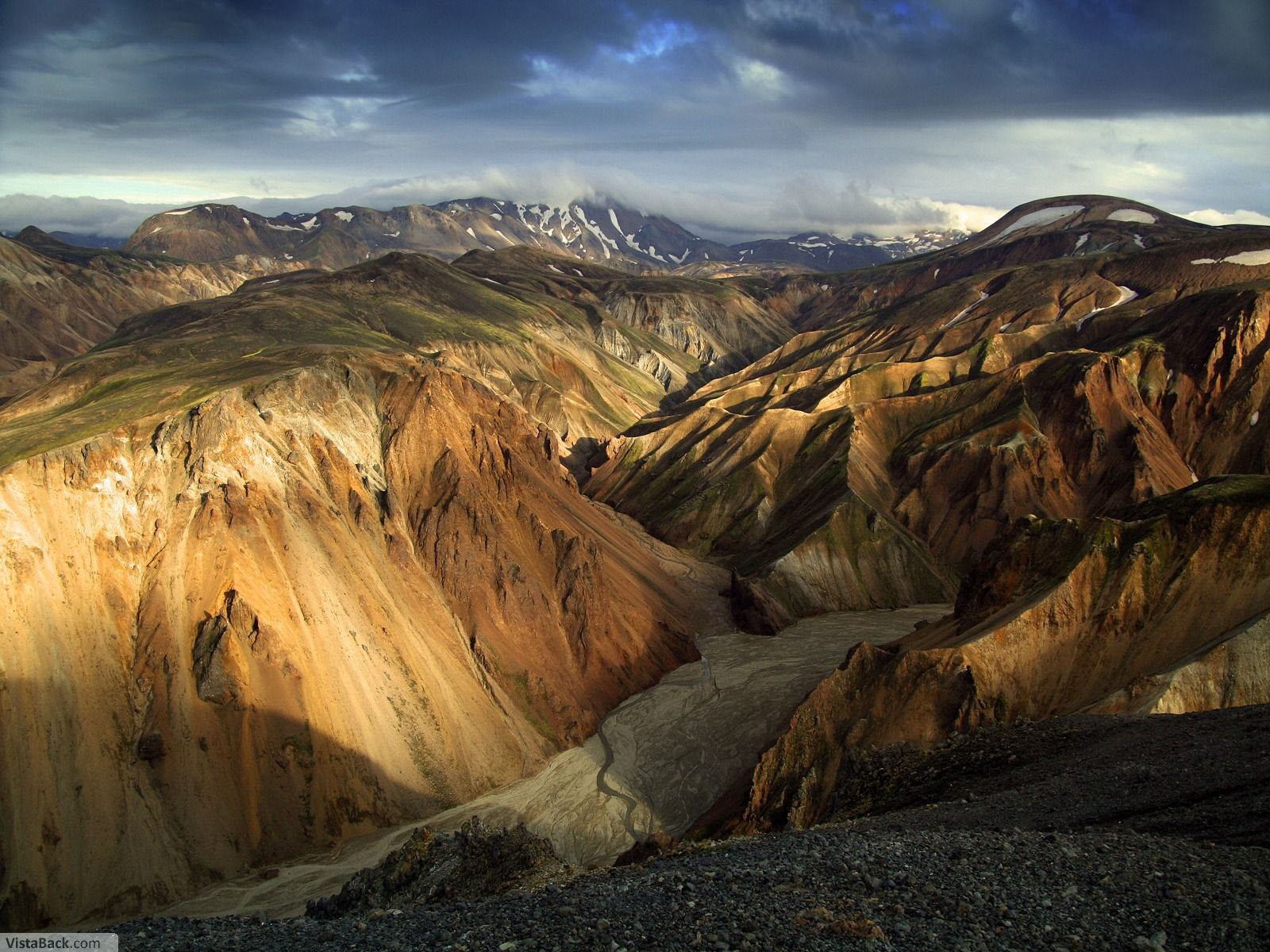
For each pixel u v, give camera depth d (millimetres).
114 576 71188
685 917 22078
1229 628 60562
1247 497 67438
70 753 59500
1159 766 36344
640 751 79188
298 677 69000
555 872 38094
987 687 60938
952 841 28219
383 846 63562
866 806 48625
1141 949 19000
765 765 62531
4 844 53969
